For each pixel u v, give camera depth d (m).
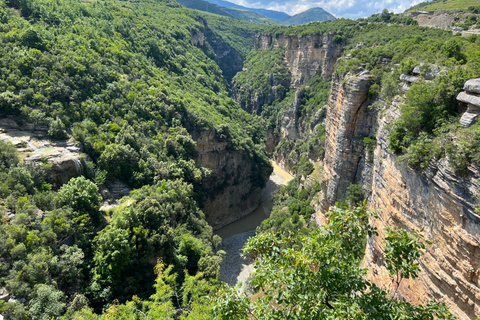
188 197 52.94
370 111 36.41
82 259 33.97
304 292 10.25
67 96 50.56
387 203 20.36
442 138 15.56
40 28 58.69
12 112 44.00
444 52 26.02
